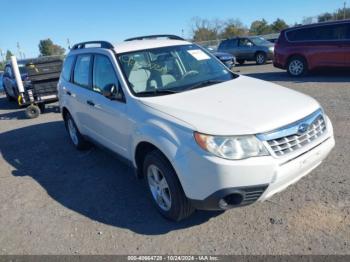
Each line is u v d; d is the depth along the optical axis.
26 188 5.00
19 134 8.35
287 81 11.57
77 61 5.66
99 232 3.66
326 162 4.61
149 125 3.53
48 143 7.18
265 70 15.81
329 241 3.11
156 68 4.37
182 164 3.15
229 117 3.20
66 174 5.34
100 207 4.18
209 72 4.59
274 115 3.21
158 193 3.76
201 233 3.45
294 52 12.13
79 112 5.54
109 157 5.85
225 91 3.87
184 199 3.38
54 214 4.14
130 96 3.98
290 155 3.10
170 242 3.37
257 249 3.13
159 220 3.76
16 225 3.99
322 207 3.61
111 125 4.43
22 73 12.83
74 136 6.39
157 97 3.84
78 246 3.46
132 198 4.31
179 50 4.75
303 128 3.23
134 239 3.48
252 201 3.08
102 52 4.70
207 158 2.99
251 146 2.98
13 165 6.09
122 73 4.20
